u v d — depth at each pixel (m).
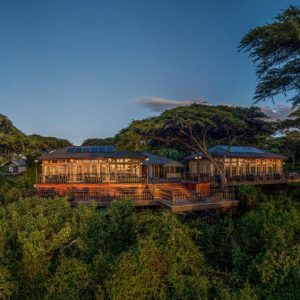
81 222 16.41
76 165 32.34
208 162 35.72
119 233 16.83
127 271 11.88
